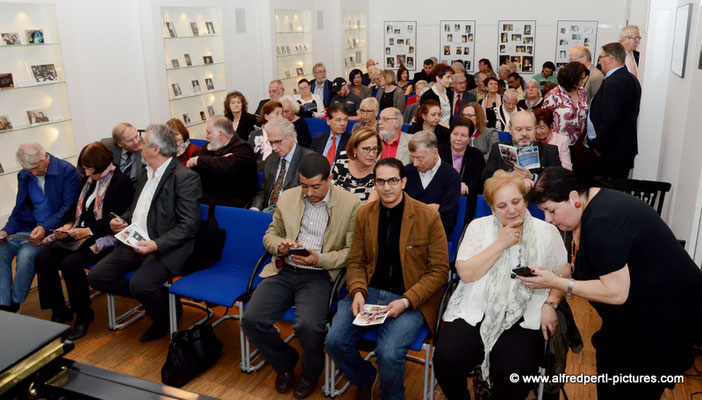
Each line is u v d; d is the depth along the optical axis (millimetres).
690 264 2160
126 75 6855
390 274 3008
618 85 4613
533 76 11383
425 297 2805
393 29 13234
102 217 3986
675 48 4836
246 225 3645
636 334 2221
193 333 3357
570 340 2678
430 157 3645
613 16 11477
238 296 3248
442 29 12828
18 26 5559
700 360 3258
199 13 8086
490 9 12328
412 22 13039
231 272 3604
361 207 3094
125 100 6867
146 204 3803
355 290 2922
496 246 2574
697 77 3625
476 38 12586
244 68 9125
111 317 3896
